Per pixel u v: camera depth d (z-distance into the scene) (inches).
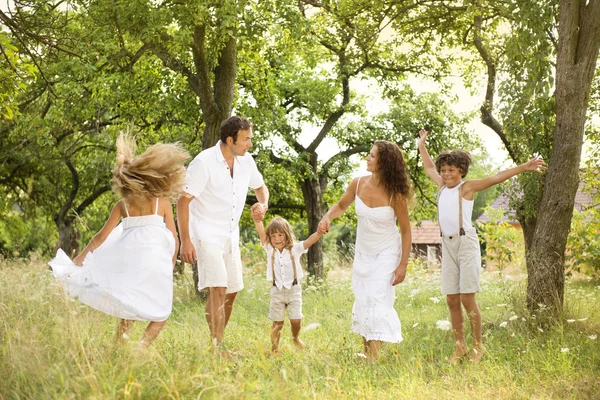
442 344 235.3
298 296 251.3
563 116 277.1
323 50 679.7
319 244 709.9
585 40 273.7
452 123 769.6
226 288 225.8
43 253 1184.2
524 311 270.4
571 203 276.1
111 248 196.7
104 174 884.0
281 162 721.6
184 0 417.7
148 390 133.6
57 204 962.1
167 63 467.5
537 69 299.4
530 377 183.6
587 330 255.4
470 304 229.0
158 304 194.4
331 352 210.1
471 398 163.9
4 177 937.5
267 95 622.2
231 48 471.5
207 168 220.4
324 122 762.8
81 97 558.9
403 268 218.1
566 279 514.0
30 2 314.0
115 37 440.8
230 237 229.0
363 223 221.1
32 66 304.2
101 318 220.7
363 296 216.4
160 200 201.5
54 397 126.2
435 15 540.1
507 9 310.3
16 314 174.9
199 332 232.5
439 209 236.2
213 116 465.4
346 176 791.7
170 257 201.0
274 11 451.8
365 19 575.8
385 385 178.2
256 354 196.9
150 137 650.8
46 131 681.6
